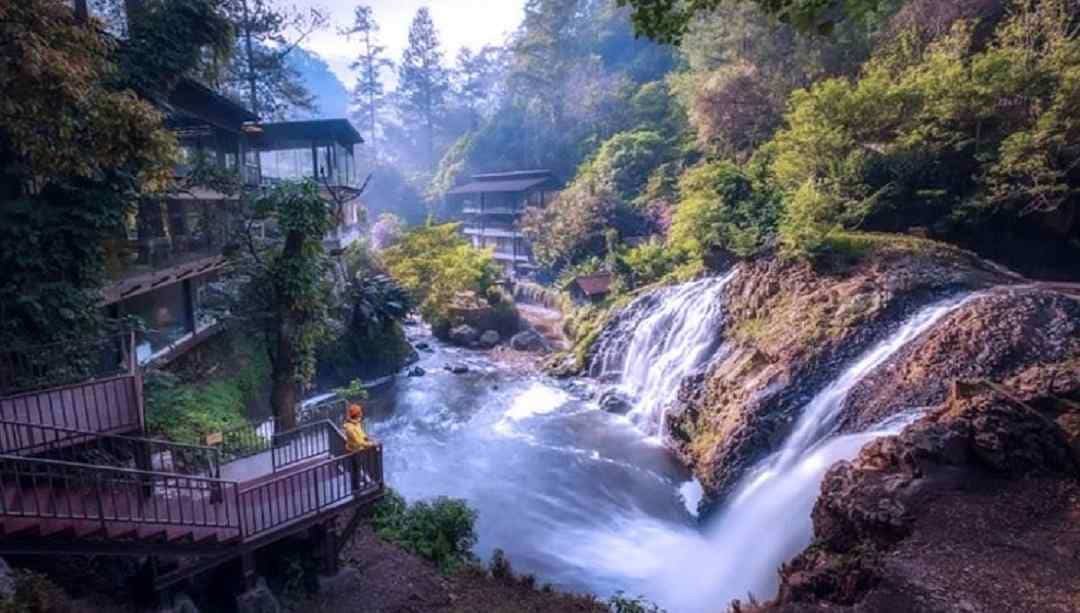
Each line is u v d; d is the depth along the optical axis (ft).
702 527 46.60
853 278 54.44
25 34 23.43
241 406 55.67
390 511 40.78
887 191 62.18
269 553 31.50
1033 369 36.37
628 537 45.75
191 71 45.34
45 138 27.20
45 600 20.92
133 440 27.50
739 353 58.29
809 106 66.33
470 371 90.02
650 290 85.76
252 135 70.79
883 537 27.02
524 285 136.56
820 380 48.60
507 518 48.75
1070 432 30.50
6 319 31.04
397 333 89.81
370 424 69.62
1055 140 50.90
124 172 35.24
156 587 26.11
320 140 78.02
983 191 57.31
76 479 24.47
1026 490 28.43
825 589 25.17
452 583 35.42
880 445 32.94
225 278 51.93
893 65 70.18
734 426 50.44
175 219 51.96
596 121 169.99
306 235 42.50
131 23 41.68
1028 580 23.15
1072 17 57.47
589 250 119.96
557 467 57.77
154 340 50.80
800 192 62.34
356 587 32.94
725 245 74.23
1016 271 58.18
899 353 44.96
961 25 64.18
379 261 119.85
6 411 26.40
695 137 116.06
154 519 26.32
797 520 37.55
